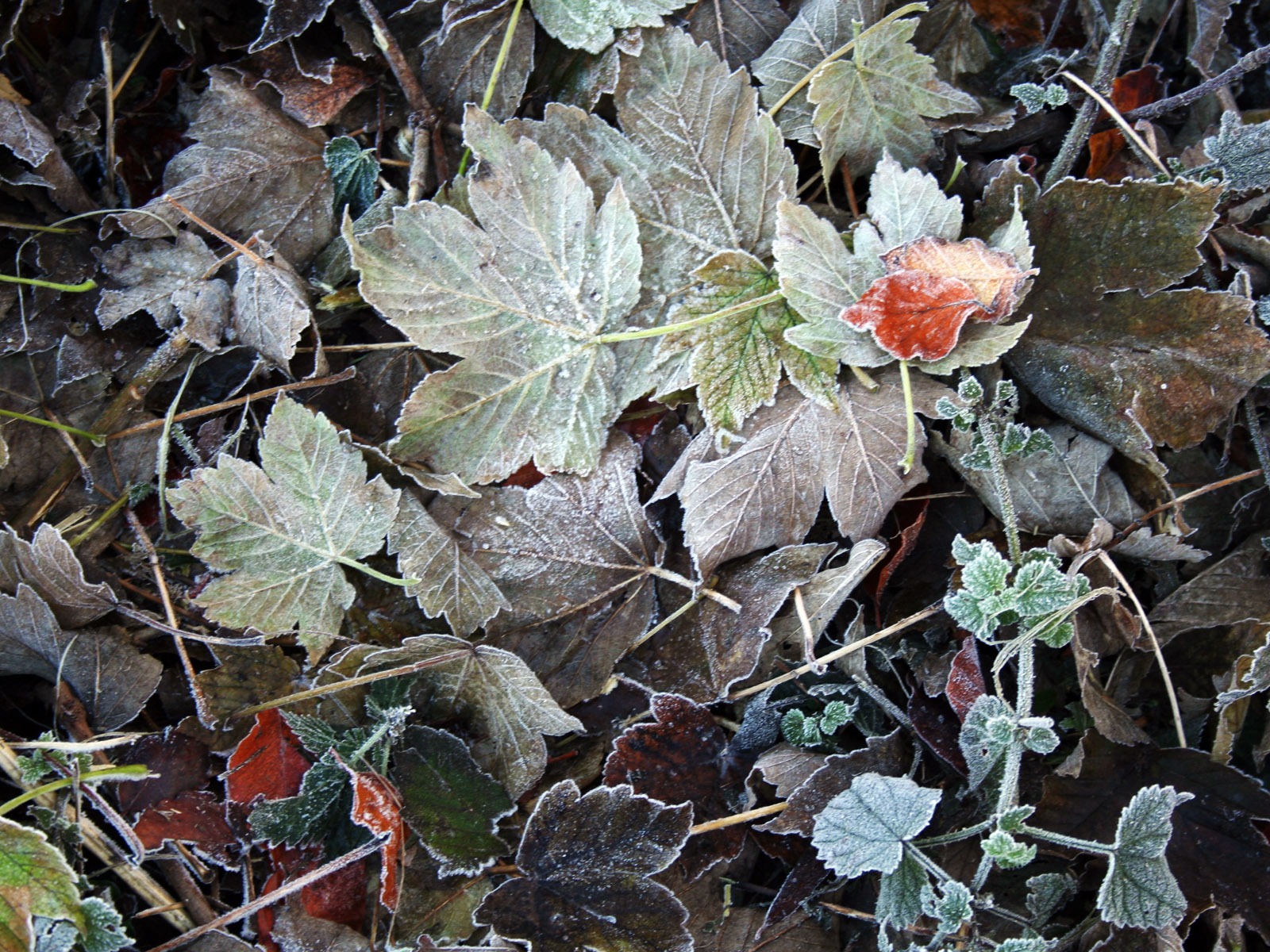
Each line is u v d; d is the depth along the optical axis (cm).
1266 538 73
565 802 68
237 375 74
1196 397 70
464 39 73
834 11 72
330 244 74
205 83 76
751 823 70
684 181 72
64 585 69
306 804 68
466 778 70
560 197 70
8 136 71
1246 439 74
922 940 70
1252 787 69
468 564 71
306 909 68
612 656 72
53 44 75
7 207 73
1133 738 71
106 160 74
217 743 70
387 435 73
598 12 72
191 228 73
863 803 67
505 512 72
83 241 73
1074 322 71
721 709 73
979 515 73
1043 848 71
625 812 68
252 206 73
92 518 72
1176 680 74
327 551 70
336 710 71
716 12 74
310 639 71
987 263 69
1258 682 69
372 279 69
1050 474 72
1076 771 70
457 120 74
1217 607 73
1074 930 69
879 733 72
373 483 70
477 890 70
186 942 67
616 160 72
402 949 67
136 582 72
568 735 73
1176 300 69
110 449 73
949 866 70
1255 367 69
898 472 71
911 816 67
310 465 69
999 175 72
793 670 72
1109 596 71
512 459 71
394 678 71
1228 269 74
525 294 71
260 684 70
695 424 73
